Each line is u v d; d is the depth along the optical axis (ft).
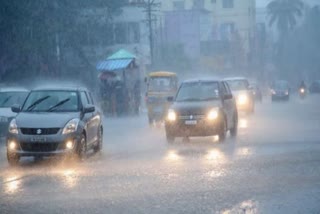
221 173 41.09
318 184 36.37
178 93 67.67
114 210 30.14
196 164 45.78
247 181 37.70
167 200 32.27
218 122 61.36
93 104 57.82
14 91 75.10
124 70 120.47
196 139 67.56
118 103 117.80
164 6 257.14
